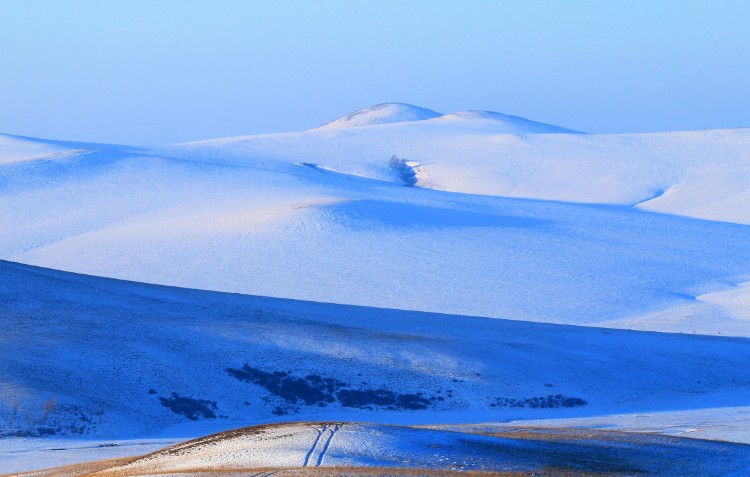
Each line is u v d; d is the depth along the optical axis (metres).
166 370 109.06
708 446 69.81
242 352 116.00
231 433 63.44
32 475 65.50
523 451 62.56
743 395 115.81
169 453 61.59
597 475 58.69
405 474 54.59
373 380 110.62
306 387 108.44
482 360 118.62
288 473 54.38
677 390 118.12
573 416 103.19
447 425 90.19
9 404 94.81
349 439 59.41
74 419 94.00
